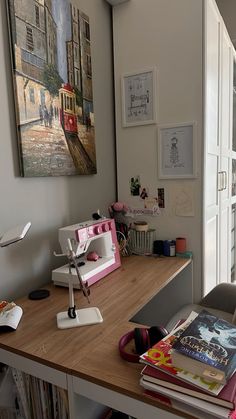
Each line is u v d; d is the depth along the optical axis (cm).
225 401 67
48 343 99
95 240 162
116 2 193
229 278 274
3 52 126
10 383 111
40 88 142
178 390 73
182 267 173
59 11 153
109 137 206
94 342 100
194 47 175
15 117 131
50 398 104
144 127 197
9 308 116
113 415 109
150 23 186
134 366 87
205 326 89
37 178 146
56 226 160
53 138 151
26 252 142
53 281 150
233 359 74
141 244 199
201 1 170
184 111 183
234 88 263
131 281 150
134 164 204
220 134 219
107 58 199
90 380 83
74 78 166
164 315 203
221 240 238
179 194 191
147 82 191
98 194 196
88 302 127
